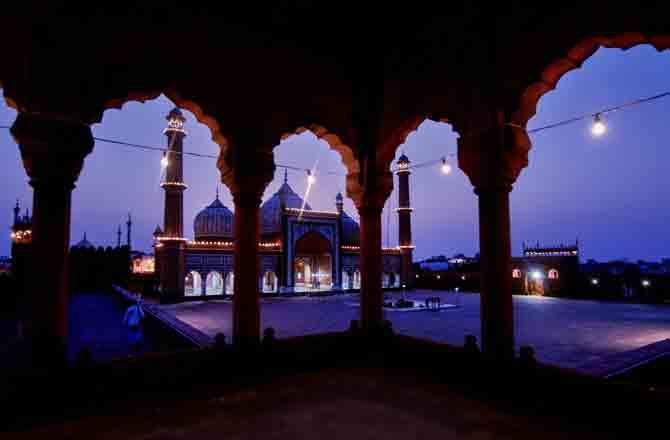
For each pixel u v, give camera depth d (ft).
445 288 80.33
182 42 11.89
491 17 11.53
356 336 14.93
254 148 13.15
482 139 11.45
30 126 9.42
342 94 15.11
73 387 9.70
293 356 13.43
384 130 14.94
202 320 37.19
